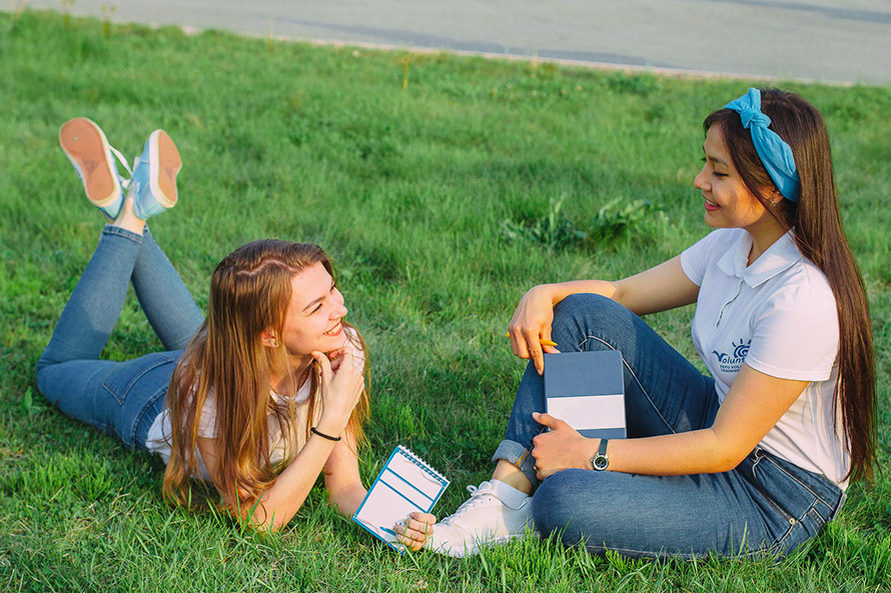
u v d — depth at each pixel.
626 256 4.93
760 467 2.42
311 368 2.64
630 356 2.68
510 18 15.04
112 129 7.12
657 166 7.00
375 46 12.41
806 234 2.20
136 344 3.84
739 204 2.24
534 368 2.69
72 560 2.47
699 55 13.20
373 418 3.32
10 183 5.62
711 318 2.48
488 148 7.53
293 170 6.31
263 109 8.16
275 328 2.40
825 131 2.15
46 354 3.38
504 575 2.37
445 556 2.50
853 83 11.70
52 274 4.45
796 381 2.21
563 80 10.91
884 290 4.70
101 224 5.19
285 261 2.39
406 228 5.20
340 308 2.47
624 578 2.39
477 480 2.96
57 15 11.43
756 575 2.41
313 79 9.66
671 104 9.75
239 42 11.71
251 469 2.52
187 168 6.20
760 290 2.32
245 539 2.54
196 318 3.48
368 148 7.07
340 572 2.48
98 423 3.15
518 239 5.07
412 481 2.62
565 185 6.20
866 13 16.31
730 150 2.19
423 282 4.53
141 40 11.06
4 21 11.19
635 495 2.35
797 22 15.47
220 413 2.48
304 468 2.53
